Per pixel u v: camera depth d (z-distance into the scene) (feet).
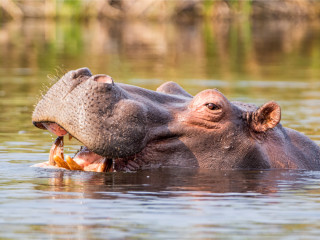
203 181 86.43
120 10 443.73
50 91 88.58
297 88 201.26
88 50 295.28
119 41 335.88
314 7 463.42
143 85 194.70
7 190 79.71
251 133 97.19
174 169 92.48
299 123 139.95
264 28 415.85
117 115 87.20
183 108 95.71
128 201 74.95
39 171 91.04
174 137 93.71
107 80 88.43
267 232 64.13
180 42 337.52
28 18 436.76
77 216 68.69
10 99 173.68
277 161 97.96
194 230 64.39
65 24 416.87
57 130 90.53
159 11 442.09
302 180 89.40
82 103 86.22
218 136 94.89
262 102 171.01
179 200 75.87
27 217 68.18
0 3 427.74
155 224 66.28
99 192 79.10
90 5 438.81
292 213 71.20
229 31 393.91
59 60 256.52
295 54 297.94
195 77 220.02
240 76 226.79
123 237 61.82
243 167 95.40
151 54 287.89
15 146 112.78
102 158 91.61
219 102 94.89
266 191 81.92
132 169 91.91
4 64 246.68
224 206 73.72
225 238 62.03
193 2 444.55
